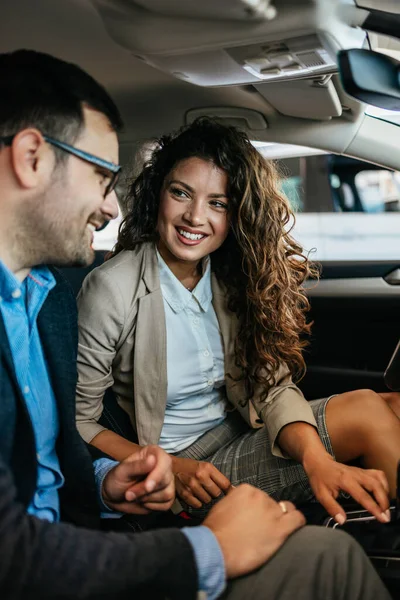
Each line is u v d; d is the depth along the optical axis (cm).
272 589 109
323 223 520
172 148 175
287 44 147
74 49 174
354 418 174
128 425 184
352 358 285
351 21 138
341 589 109
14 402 107
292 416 174
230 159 168
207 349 181
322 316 287
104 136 117
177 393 177
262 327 180
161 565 96
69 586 92
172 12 141
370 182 507
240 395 188
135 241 179
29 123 109
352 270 286
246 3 130
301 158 504
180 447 185
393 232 509
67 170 112
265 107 206
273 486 178
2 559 90
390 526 156
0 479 91
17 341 118
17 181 109
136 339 170
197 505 159
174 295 176
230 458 184
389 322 281
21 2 153
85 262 121
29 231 113
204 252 173
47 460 129
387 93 117
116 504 136
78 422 170
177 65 167
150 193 179
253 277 178
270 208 176
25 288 123
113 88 198
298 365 189
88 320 167
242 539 107
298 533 114
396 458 167
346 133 216
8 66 112
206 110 209
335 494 150
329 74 167
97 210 120
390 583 140
